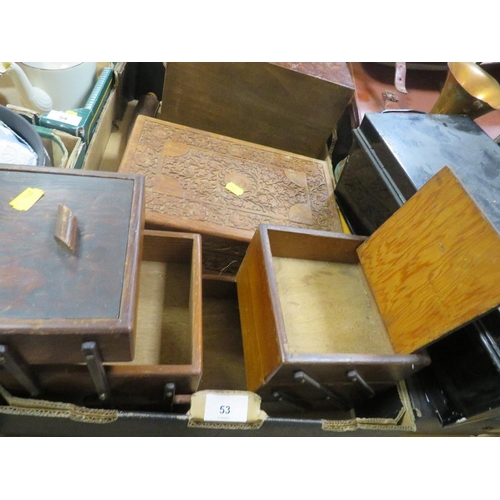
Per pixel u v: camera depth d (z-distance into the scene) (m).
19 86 1.17
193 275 0.90
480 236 0.72
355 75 1.80
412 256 0.88
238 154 1.33
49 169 0.70
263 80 1.41
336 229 1.25
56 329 0.53
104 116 1.48
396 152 1.09
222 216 1.13
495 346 0.80
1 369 0.59
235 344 1.23
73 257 0.60
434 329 0.79
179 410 0.83
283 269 1.05
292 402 0.98
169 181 1.16
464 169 1.07
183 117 1.60
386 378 0.90
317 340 0.93
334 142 1.78
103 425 0.75
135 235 0.65
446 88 1.32
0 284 0.55
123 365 0.72
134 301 0.59
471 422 0.94
